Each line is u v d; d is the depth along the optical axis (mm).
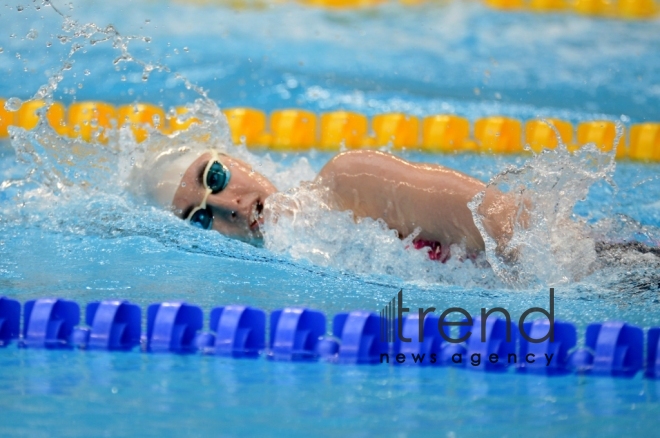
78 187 11109
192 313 7730
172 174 10000
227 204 9789
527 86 21828
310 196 9516
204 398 6160
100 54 22750
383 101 20734
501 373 6898
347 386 6496
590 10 28438
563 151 9031
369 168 9180
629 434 5484
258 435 5395
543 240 8664
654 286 8508
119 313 7773
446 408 5996
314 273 9109
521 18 27953
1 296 7957
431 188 8852
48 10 25594
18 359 7148
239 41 25359
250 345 7590
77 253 9648
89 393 6273
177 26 26328
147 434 5395
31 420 5660
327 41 25875
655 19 27594
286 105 20375
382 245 9156
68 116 17969
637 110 19859
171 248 9711
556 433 5504
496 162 16391
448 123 18125
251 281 8773
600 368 7051
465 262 8891
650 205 12836
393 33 26859
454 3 29734
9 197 12617
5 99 18875
